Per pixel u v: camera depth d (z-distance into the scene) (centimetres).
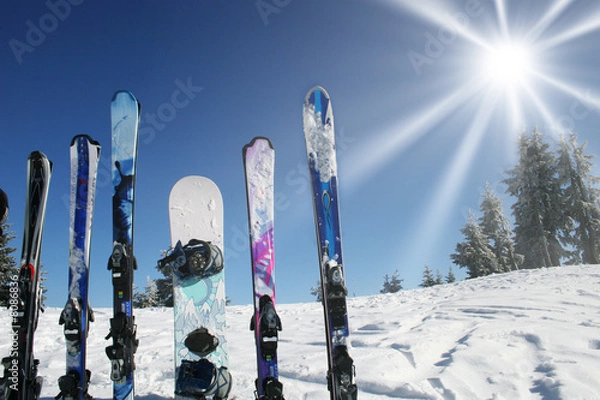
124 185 405
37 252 347
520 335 459
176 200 436
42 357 503
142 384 390
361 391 348
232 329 711
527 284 990
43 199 363
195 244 391
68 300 343
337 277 346
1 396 304
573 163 2467
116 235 383
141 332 682
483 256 2745
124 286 352
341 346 327
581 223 2419
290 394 346
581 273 1084
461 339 476
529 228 2447
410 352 426
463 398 323
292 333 632
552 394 314
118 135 427
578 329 470
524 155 2520
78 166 397
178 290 387
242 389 367
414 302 941
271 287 377
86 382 338
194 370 335
